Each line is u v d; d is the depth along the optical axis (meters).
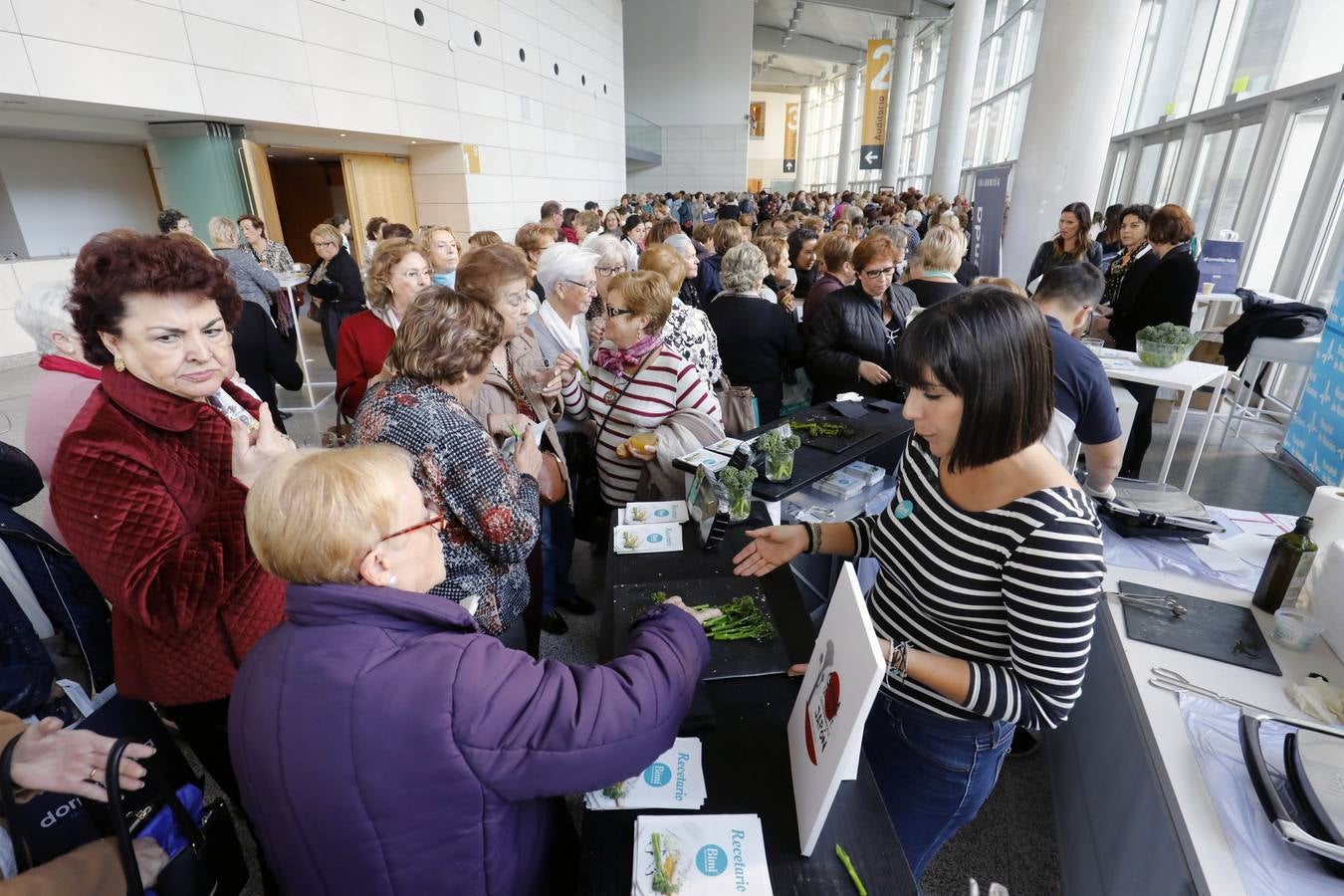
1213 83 6.21
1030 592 0.87
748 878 0.79
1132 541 1.70
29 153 7.71
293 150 8.85
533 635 1.92
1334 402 3.28
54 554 1.62
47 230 7.98
